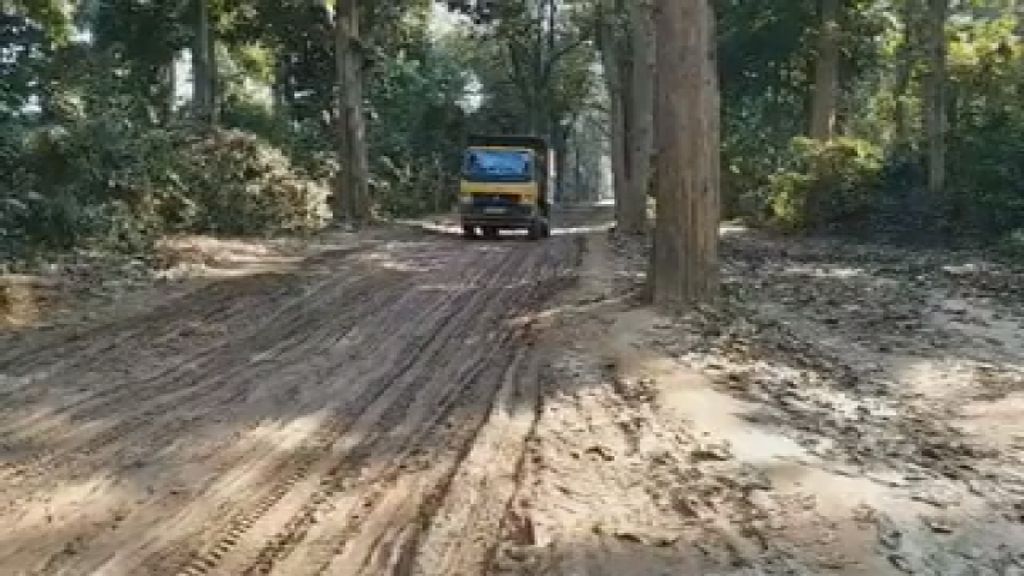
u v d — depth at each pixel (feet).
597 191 352.28
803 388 33.06
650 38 95.66
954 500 21.75
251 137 88.48
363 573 18.16
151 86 122.93
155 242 66.28
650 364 34.94
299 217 91.50
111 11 124.26
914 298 56.75
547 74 201.36
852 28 120.26
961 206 95.71
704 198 46.37
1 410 28.66
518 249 83.82
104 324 42.19
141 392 31.24
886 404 31.55
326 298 52.08
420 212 142.10
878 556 18.60
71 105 67.46
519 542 19.69
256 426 27.78
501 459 25.02
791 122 151.33
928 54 110.42
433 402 30.91
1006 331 46.42
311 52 140.67
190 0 119.55
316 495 22.34
